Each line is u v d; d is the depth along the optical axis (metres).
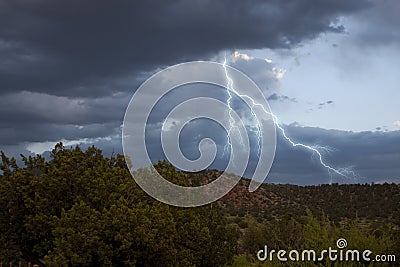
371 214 51.31
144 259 22.08
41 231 22.97
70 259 20.58
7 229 24.31
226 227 29.16
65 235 21.05
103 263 20.92
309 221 21.77
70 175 23.88
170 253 22.39
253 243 33.38
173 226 22.61
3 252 23.47
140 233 21.14
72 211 21.53
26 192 23.88
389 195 61.09
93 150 26.08
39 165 25.47
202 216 27.73
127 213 21.38
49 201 23.53
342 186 70.19
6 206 24.16
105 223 21.30
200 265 26.50
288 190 72.81
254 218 57.81
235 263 27.08
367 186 67.56
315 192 69.50
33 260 24.44
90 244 20.62
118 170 24.92
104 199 23.41
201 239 25.75
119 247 21.47
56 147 25.81
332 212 54.66
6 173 24.81
